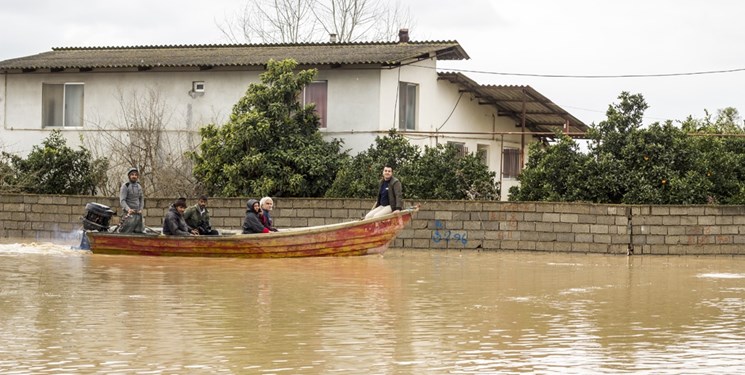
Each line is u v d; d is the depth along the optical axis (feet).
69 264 68.80
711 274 68.18
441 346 38.34
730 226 84.84
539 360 35.91
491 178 98.53
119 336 39.96
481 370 34.14
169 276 61.77
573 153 92.58
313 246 74.38
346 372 33.60
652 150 90.79
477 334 41.09
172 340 39.17
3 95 119.55
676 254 84.84
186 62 111.75
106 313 45.93
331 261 73.05
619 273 68.33
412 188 95.40
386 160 98.63
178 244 73.92
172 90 114.42
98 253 76.48
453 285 59.11
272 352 36.88
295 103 104.58
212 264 69.77
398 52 110.11
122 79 115.96
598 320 45.37
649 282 62.39
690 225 84.79
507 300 52.21
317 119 105.50
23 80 118.83
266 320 44.27
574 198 91.04
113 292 53.67
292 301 50.70
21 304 48.73
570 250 85.81
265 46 120.37
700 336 41.22
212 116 112.88
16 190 105.29
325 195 101.30
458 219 87.25
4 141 119.34
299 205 89.25
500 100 122.93
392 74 109.19
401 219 76.33
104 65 113.19
